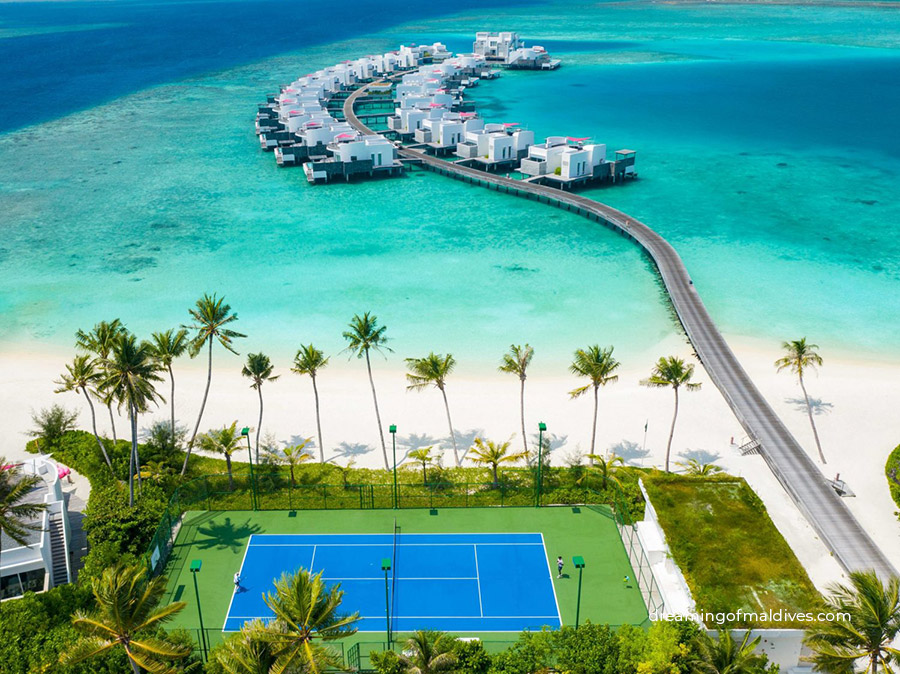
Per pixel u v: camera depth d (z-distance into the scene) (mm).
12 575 52781
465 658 45500
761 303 102625
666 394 80375
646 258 120312
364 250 126125
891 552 56406
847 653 39250
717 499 56531
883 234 128750
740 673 39969
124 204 154875
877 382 82375
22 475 62750
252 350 92500
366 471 68062
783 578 48688
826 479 64125
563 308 102062
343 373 86750
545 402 79688
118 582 39625
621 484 62844
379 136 178750
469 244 127938
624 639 45781
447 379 84562
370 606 52938
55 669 44438
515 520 61844
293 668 37844
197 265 121062
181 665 45188
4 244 132250
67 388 69938
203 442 65000
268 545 59125
